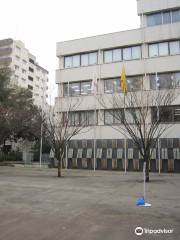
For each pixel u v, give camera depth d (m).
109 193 12.76
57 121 30.52
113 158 31.52
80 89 35.47
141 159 29.97
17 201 10.60
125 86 27.78
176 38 31.52
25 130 41.47
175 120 29.33
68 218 7.93
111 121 32.53
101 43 34.84
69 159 33.69
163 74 31.66
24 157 47.56
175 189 14.34
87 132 33.34
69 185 15.77
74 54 36.41
